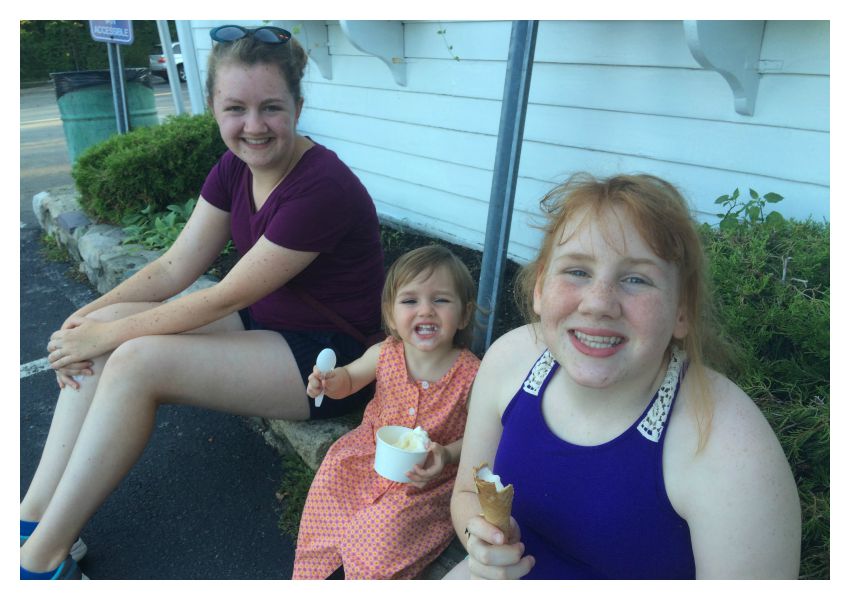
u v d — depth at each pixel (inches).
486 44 140.6
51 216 211.8
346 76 186.5
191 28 241.4
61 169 323.6
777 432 63.0
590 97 122.0
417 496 70.2
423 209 175.3
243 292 80.2
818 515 55.5
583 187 44.3
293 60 82.7
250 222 90.3
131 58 777.6
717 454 42.3
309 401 86.7
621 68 115.8
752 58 96.0
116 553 86.6
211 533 89.4
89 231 181.6
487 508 46.5
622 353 42.6
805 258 77.9
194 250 98.9
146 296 96.9
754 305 75.2
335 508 72.9
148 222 181.6
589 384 43.4
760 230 86.0
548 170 134.3
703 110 106.2
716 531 41.9
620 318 42.0
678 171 112.3
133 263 157.3
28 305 169.9
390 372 78.5
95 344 78.7
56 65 775.1
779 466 41.9
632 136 117.7
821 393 66.6
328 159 84.6
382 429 72.8
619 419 46.6
